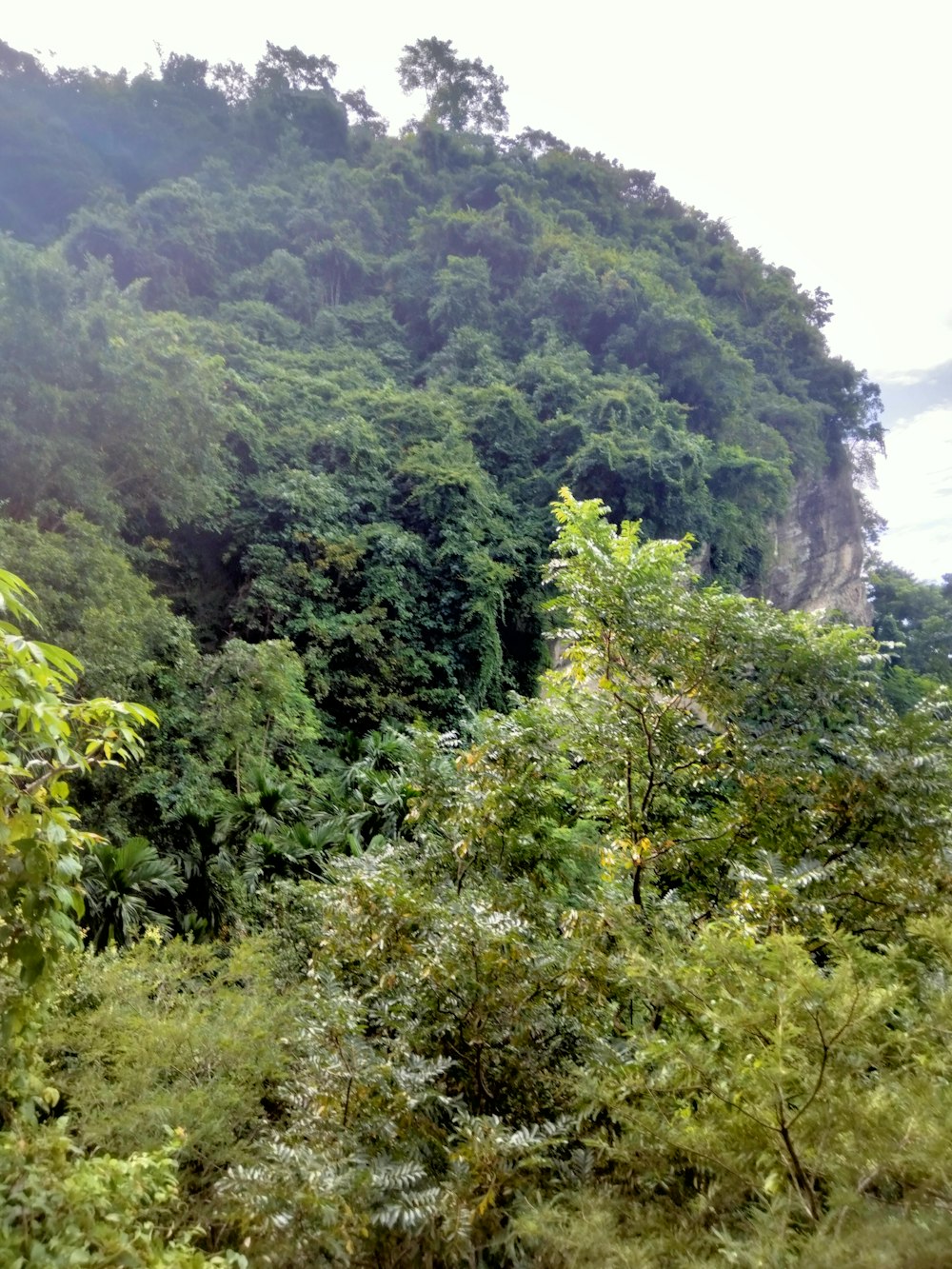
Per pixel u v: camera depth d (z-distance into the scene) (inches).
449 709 838.5
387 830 454.0
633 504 1093.1
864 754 195.6
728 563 1270.9
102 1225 76.0
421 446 1046.4
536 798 216.5
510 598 951.0
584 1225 77.4
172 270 1320.1
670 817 217.8
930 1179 64.9
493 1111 122.4
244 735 561.9
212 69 2007.9
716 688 210.4
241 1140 119.0
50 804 108.0
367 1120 103.1
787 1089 78.2
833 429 1822.1
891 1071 79.6
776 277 2220.7
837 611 231.1
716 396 1481.3
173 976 175.6
